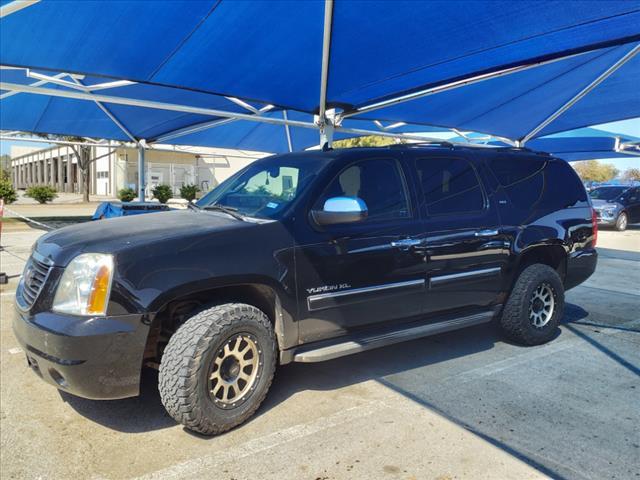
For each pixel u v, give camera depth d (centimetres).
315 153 457
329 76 722
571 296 794
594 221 592
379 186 438
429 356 503
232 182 490
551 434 344
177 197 3675
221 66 716
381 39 595
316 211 394
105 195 4706
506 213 510
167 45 643
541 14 513
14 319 365
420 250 440
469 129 1330
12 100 1145
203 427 334
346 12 535
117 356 315
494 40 587
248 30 599
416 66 680
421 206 453
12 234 1606
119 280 316
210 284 341
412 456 317
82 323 310
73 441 338
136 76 753
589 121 1304
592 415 372
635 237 1712
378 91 791
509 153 545
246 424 360
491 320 509
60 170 5934
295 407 388
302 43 636
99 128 1513
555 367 471
